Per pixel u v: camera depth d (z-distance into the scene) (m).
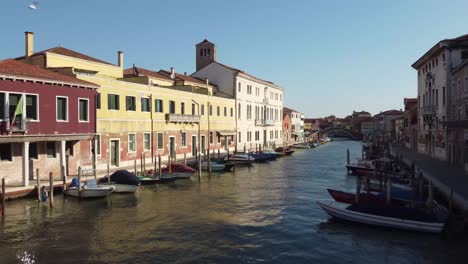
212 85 47.84
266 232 15.38
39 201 18.38
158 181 24.95
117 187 21.30
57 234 14.61
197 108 38.81
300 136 89.25
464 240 14.39
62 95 21.78
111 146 27.28
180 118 34.94
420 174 20.83
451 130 31.27
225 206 19.59
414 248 13.65
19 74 19.33
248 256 12.91
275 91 63.09
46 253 12.80
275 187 25.38
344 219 16.47
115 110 27.41
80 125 22.91
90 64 29.88
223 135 44.09
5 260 12.18
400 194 18.83
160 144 32.88
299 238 14.70
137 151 29.89
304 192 23.69
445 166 29.78
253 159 38.34
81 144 24.33
